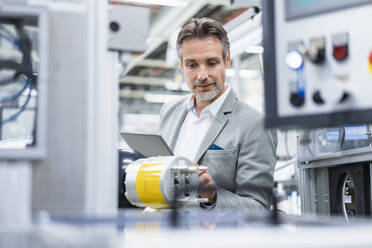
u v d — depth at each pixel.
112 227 0.64
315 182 1.68
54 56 0.74
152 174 1.16
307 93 0.79
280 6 0.81
